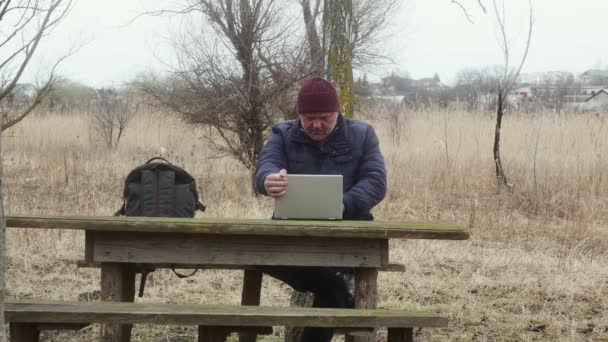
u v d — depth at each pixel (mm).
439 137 13023
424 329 5055
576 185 10570
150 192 5098
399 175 11719
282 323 3131
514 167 11586
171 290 5855
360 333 3166
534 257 7273
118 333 3746
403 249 7461
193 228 3348
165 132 15969
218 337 3381
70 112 17609
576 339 4906
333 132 4070
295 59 10641
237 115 10812
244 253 3498
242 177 12336
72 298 5562
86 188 11281
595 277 6547
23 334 3219
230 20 10594
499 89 11336
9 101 9586
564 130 11789
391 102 17297
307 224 3398
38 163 14266
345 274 3961
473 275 6449
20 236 7398
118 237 3510
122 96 16719
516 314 5426
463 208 10047
